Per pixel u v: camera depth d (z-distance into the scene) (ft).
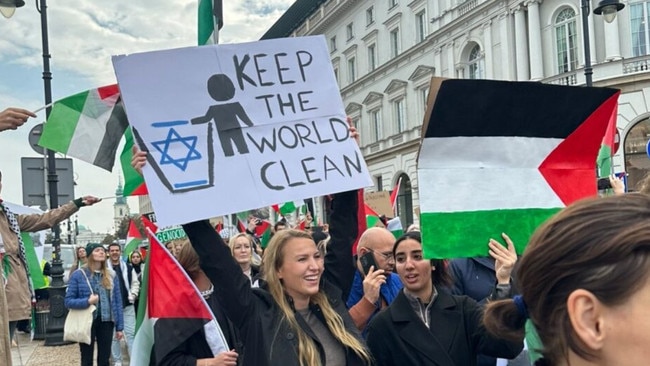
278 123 9.86
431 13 96.17
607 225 3.14
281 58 10.19
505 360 10.16
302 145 9.87
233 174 9.29
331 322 8.62
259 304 8.64
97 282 23.40
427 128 9.04
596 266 3.09
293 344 8.25
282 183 9.50
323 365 8.31
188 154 9.18
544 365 3.63
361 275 13.26
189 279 9.56
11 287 13.37
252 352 8.25
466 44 88.48
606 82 66.39
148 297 9.62
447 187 9.13
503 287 8.87
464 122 9.10
